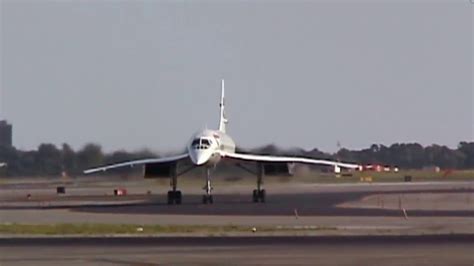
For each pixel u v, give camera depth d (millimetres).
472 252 133875
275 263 122625
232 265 121250
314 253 134000
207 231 178625
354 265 119750
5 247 148000
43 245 151375
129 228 185625
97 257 132500
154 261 126812
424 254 131375
